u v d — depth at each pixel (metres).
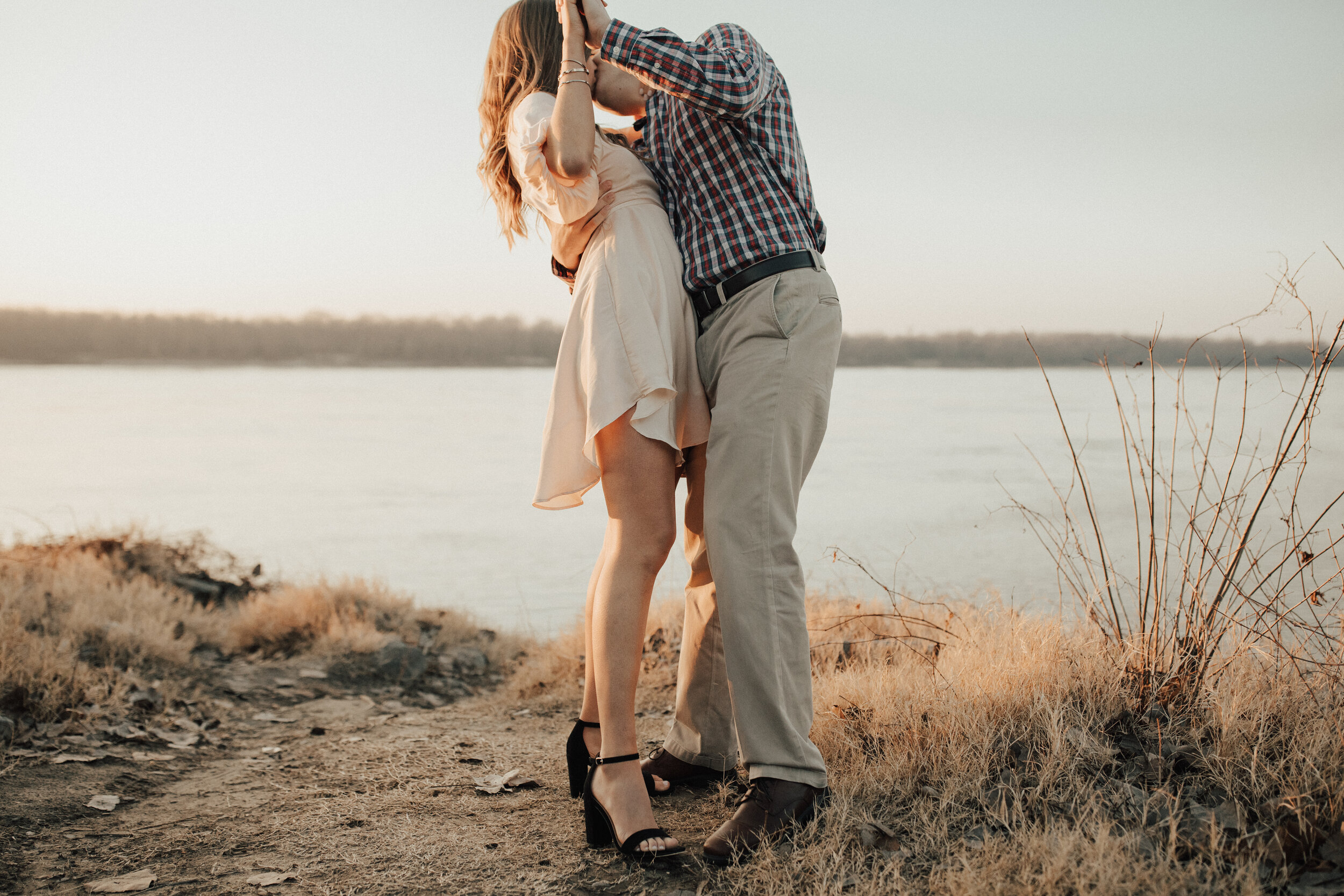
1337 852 1.54
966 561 11.38
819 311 1.95
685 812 2.15
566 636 4.46
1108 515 14.77
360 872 1.91
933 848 1.77
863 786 2.06
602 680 1.96
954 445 97.69
